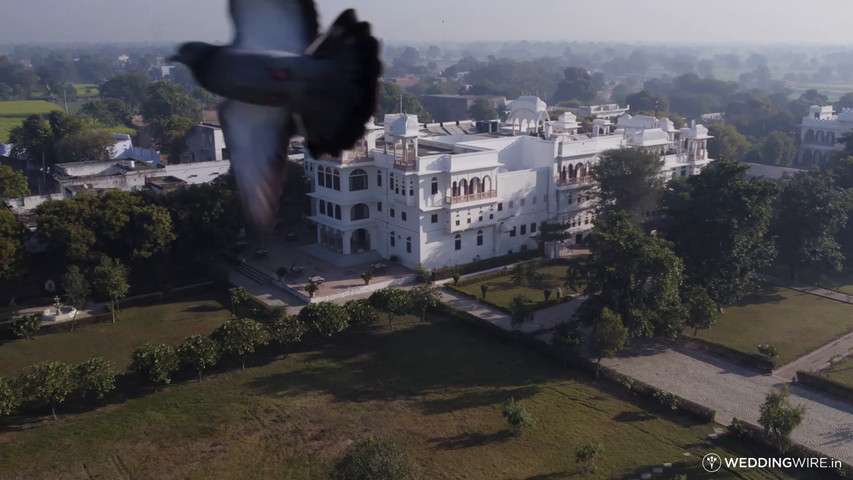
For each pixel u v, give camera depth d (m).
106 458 36.00
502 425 39.44
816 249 64.88
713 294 55.50
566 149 77.12
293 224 86.06
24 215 69.38
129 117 181.50
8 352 49.53
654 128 92.50
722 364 48.22
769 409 36.69
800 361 48.75
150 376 42.06
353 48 5.33
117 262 57.72
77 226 57.66
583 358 47.34
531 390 43.84
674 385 44.81
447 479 34.09
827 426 39.84
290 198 82.56
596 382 45.19
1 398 37.66
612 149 75.38
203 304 60.12
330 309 49.91
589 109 165.75
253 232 5.14
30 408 41.25
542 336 53.06
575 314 50.94
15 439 37.66
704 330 54.53
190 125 122.62
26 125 109.69
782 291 65.00
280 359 48.34
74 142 105.06
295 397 42.78
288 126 5.33
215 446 37.28
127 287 56.28
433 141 81.06
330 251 73.50
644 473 34.69
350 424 39.53
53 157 109.12
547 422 39.75
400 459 31.27
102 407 41.47
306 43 5.62
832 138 122.31
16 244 56.41
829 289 65.44
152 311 58.25
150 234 59.62
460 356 49.09
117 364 47.59
